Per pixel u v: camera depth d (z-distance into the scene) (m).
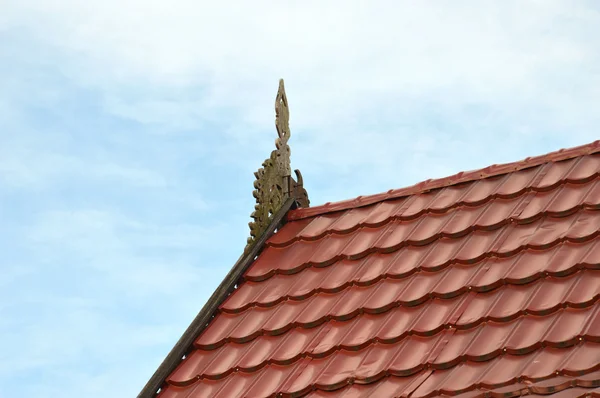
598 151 22.44
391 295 20.86
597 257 19.25
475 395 17.17
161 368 21.19
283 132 25.53
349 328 20.53
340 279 22.08
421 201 23.58
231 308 22.47
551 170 22.56
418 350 19.06
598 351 17.11
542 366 17.28
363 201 24.33
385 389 18.48
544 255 20.06
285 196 25.14
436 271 21.03
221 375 20.70
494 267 20.31
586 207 20.84
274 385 19.84
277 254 23.73
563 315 18.25
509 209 21.89
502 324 18.75
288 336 21.06
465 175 23.61
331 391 19.09
